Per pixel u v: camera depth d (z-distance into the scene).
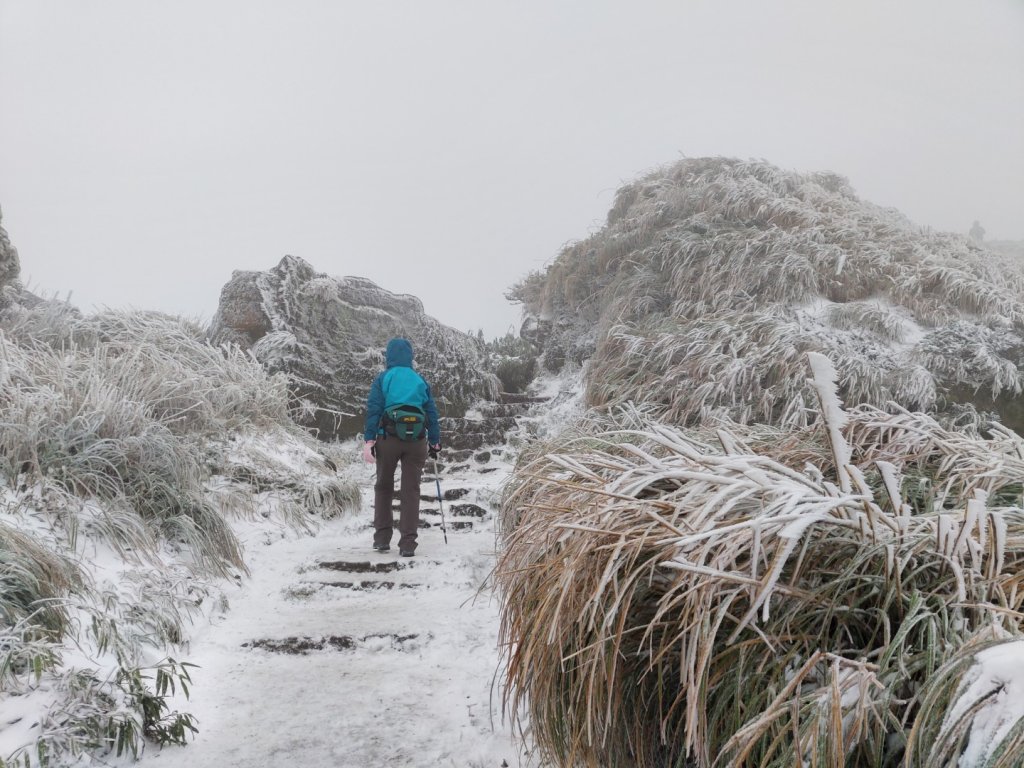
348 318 8.62
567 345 9.80
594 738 1.92
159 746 2.38
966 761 1.14
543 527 2.23
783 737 1.43
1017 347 5.78
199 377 5.98
